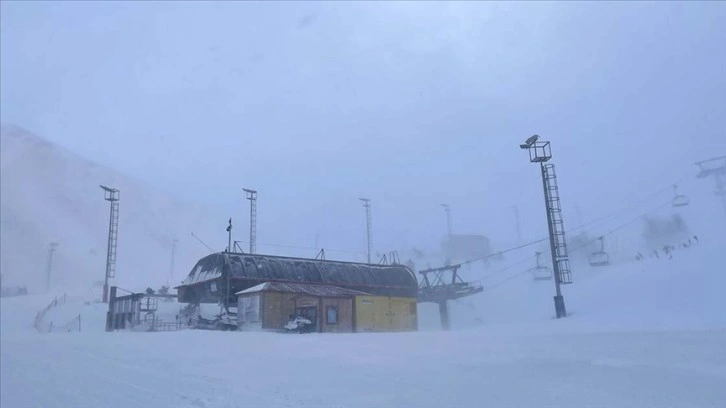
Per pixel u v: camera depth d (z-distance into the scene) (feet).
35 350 72.23
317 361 50.57
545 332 66.74
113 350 67.46
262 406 32.73
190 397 36.14
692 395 29.37
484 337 66.08
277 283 125.70
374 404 31.99
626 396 30.01
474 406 30.22
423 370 42.24
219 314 127.34
